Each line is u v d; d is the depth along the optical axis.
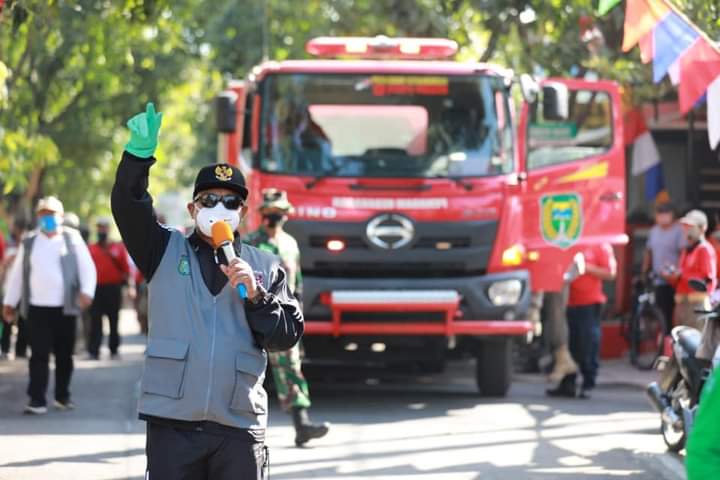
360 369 46.59
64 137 71.44
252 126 35.41
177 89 73.94
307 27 72.44
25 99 50.97
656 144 58.56
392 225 34.91
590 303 37.84
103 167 77.38
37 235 33.53
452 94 35.75
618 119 38.03
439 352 35.62
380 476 24.92
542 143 37.62
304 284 34.75
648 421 32.91
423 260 35.03
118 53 49.41
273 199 27.75
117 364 49.19
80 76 59.03
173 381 14.59
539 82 36.97
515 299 35.44
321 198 34.91
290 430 30.84
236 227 15.12
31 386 33.47
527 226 37.59
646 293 47.06
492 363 37.19
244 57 74.38
